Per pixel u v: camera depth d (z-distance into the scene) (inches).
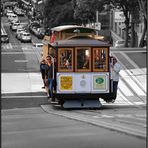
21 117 1153.4
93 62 1378.0
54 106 1461.6
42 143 694.5
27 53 2967.5
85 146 658.2
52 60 1417.3
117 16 4173.2
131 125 886.4
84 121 987.3
